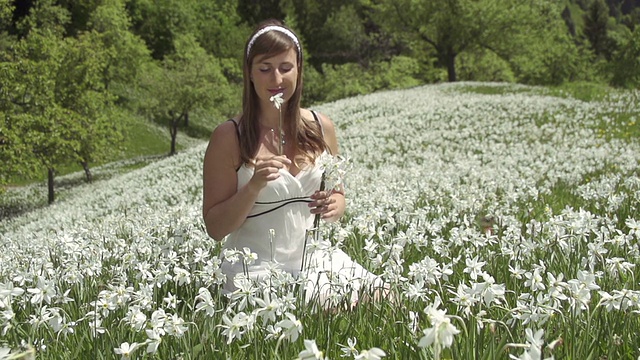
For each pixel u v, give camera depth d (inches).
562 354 103.3
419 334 112.7
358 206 275.1
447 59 2368.4
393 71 2650.1
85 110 1312.7
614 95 1091.9
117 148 1491.1
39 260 198.1
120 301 131.1
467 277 162.4
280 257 171.3
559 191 375.9
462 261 180.9
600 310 124.6
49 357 117.0
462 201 273.1
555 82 2910.9
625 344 110.8
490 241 180.7
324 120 187.2
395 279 138.9
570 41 2906.0
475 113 976.9
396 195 329.7
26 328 132.4
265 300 106.0
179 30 3405.5
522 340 106.7
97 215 613.0
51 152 1110.4
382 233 188.5
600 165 478.0
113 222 314.8
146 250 187.0
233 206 165.9
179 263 178.7
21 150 1032.2
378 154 693.9
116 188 885.2
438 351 71.0
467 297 111.1
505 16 2180.1
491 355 94.3
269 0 4033.0
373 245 156.3
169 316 111.6
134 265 172.2
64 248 213.0
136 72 2389.3
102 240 235.5
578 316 114.8
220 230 169.8
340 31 3801.7
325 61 3853.3
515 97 1159.6
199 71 1978.3
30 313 144.7
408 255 194.5
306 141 177.5
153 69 2502.5
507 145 704.4
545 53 2709.2
